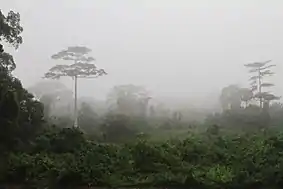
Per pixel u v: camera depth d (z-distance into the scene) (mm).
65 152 25297
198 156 24750
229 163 23500
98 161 22719
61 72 52312
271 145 24766
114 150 25312
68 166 21375
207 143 27719
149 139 31266
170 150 25172
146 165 22625
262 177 20312
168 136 33812
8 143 24422
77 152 24812
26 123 26266
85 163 22125
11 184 20672
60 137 26141
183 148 25812
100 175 20953
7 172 20906
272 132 31297
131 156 23812
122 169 22250
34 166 21422
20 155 23406
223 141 27781
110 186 20453
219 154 24844
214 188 20203
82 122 38625
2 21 25906
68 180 20297
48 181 20297
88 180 20469
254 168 21406
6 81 25297
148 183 20578
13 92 24203
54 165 21734
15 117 24328
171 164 23000
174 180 20516
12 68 27625
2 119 23922
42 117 28625
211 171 21859
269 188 19984
